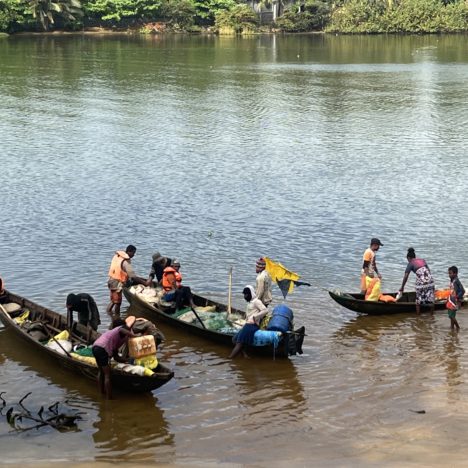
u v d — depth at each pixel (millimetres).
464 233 30938
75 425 16719
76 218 32531
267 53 105562
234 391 18188
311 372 19109
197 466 14992
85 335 19844
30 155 43500
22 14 132125
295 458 15164
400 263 27578
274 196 36062
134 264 27391
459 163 42531
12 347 20703
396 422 16516
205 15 146625
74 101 62125
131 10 141625
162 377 17297
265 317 20359
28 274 26266
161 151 44969
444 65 92125
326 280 25891
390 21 145125
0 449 15695
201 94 66688
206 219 32625
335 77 79688
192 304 21797
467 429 16109
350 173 40344
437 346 20547
